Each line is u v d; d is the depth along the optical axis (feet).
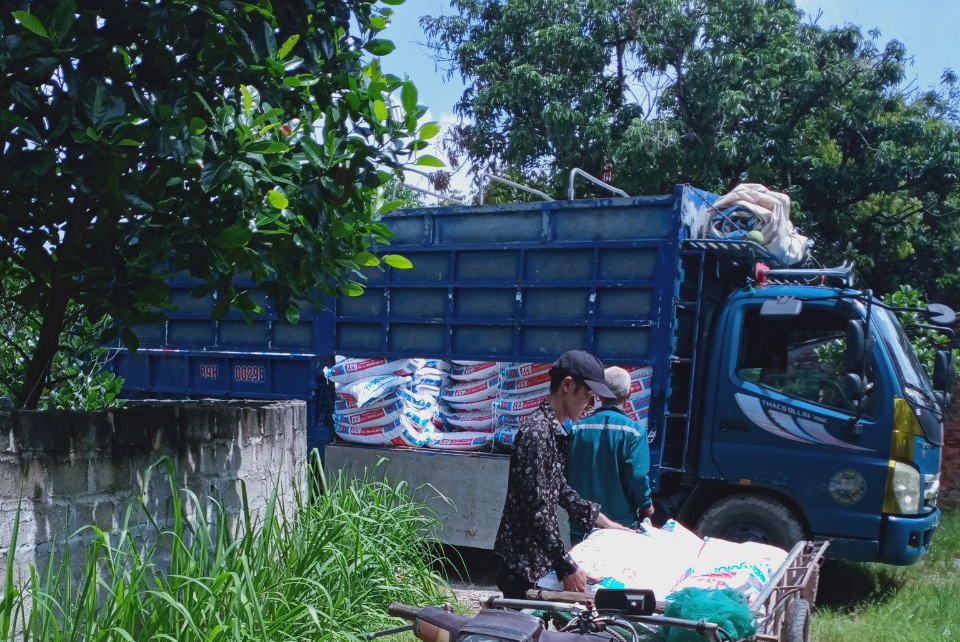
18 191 14.30
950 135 60.80
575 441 16.93
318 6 14.46
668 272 23.41
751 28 58.65
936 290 68.13
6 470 12.19
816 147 63.36
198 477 16.08
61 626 12.53
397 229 27.53
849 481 22.45
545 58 60.80
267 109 13.91
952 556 30.71
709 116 57.93
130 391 32.01
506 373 25.41
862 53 64.13
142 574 11.98
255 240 14.12
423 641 9.73
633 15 61.67
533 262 25.38
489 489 24.98
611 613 9.47
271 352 29.01
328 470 27.30
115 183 12.40
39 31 11.51
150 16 12.69
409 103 14.34
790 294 23.82
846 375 21.94
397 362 26.94
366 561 16.63
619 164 58.08
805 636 14.88
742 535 23.32
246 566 12.47
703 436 24.03
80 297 15.57
